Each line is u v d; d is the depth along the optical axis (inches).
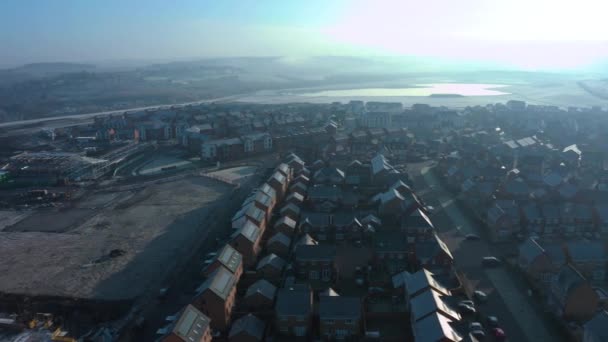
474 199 4972.9
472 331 2689.5
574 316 2810.0
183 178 6589.6
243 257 3649.1
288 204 4670.3
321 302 2765.7
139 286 3506.4
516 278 3398.1
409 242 3833.7
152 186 6235.2
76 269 3848.4
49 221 5049.2
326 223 4185.5
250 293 3038.9
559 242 3929.6
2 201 5753.0
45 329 2974.9
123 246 4291.3
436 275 3235.7
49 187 6318.9
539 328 2785.4
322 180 5590.6
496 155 6663.4
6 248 4343.0
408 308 2920.8
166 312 3127.5
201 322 2583.7
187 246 4210.1
